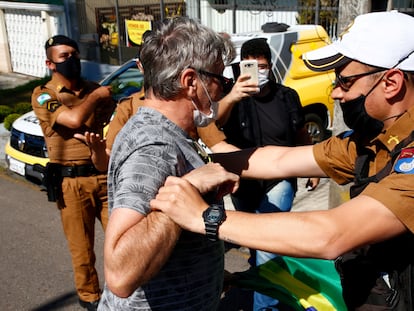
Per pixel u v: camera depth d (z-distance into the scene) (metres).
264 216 1.56
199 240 1.76
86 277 3.64
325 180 6.07
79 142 3.44
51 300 4.04
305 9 9.47
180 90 1.68
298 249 1.50
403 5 7.36
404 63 1.54
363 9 3.61
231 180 1.68
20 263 4.60
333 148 2.02
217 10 11.99
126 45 12.24
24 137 5.76
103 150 3.06
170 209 1.55
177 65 1.65
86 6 12.97
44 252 4.79
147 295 1.73
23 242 5.00
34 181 5.83
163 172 1.62
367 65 1.59
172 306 1.76
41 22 13.32
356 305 1.72
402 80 1.56
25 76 14.09
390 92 1.58
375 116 1.64
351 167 1.97
